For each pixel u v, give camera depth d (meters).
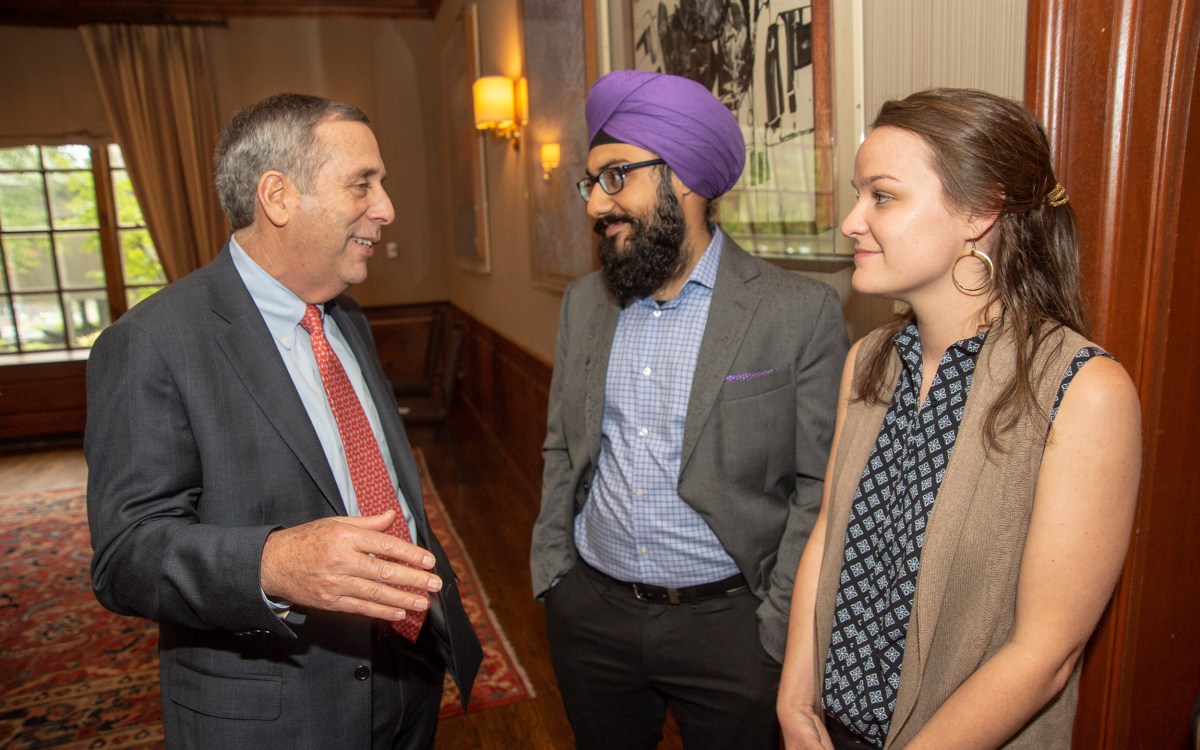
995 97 0.85
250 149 1.15
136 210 6.36
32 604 3.39
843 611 0.99
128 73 6.06
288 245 1.18
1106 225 1.00
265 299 1.22
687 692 1.40
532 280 3.98
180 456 1.08
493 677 2.62
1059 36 1.00
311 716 1.17
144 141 6.16
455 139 5.94
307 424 1.17
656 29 2.14
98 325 6.39
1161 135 0.98
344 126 1.18
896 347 0.99
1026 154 0.82
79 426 6.27
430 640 1.44
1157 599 1.11
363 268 1.25
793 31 1.53
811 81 1.49
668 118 1.30
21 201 6.09
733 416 1.33
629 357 1.45
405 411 4.71
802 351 1.34
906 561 0.91
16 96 5.95
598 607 1.46
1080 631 0.79
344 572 0.92
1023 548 0.81
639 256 1.36
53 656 2.93
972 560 0.84
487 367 5.57
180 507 1.07
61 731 2.43
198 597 0.98
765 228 1.73
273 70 6.49
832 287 1.44
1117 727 1.12
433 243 7.09
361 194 1.19
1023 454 0.81
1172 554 1.10
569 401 1.54
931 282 0.88
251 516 1.13
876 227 0.88
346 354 1.41
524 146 3.99
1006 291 0.85
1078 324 0.86
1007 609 0.83
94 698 2.62
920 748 0.83
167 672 1.19
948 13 1.20
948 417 0.89
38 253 6.17
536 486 4.14
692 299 1.42
